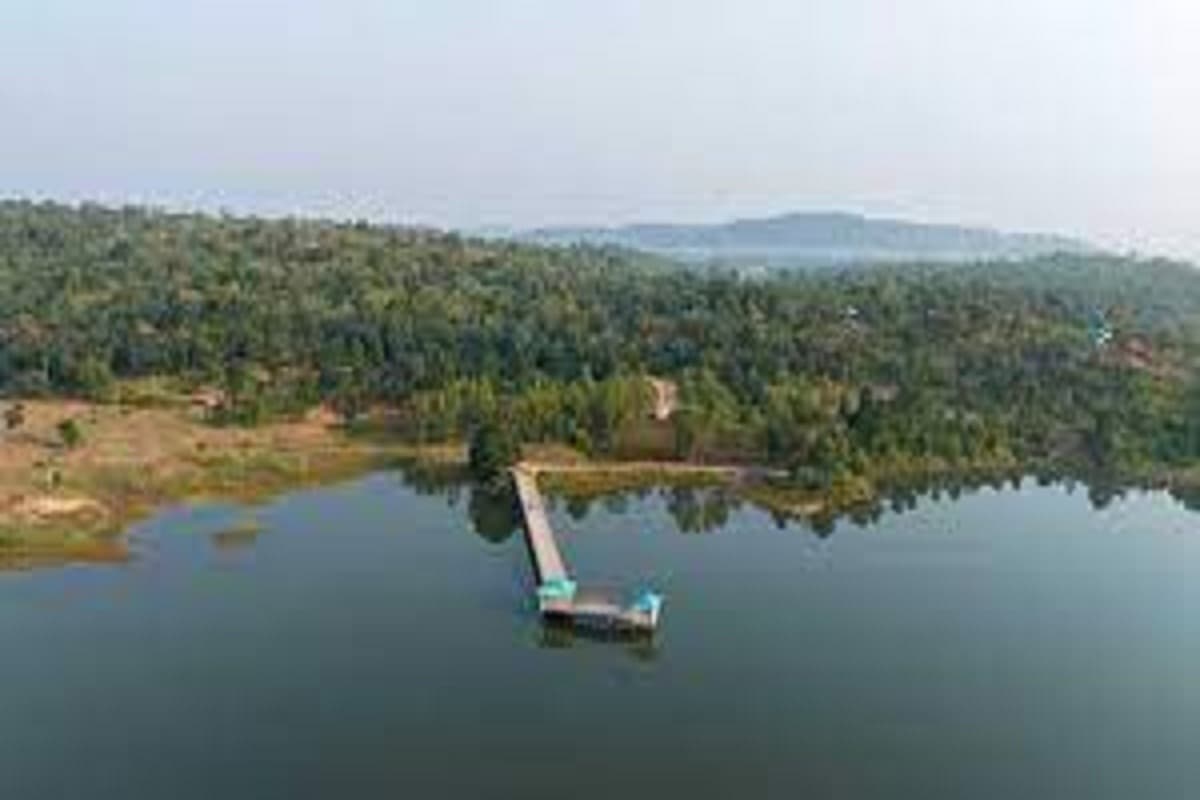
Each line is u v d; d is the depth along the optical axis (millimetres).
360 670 177500
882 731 163625
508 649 188375
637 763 152000
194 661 178125
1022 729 165875
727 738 160125
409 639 190375
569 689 174000
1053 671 186750
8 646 181125
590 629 195250
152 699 165250
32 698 164375
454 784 145125
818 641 196000
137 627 190250
